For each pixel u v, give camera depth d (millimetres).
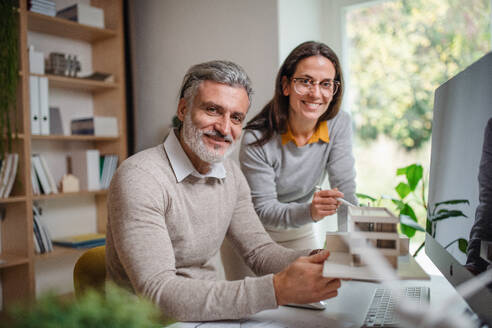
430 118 2102
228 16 2422
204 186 1146
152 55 2881
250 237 1224
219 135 1085
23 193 2420
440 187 947
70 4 2879
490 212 637
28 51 2424
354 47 2340
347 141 1655
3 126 2307
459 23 2000
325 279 795
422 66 2119
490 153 650
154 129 2908
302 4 2328
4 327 406
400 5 2164
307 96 1453
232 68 1094
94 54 3000
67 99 2875
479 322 643
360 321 847
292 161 1590
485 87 685
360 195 1872
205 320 848
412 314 628
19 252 2465
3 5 2258
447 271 857
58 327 402
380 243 706
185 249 1114
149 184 998
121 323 429
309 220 1389
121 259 949
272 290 825
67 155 2861
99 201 2990
